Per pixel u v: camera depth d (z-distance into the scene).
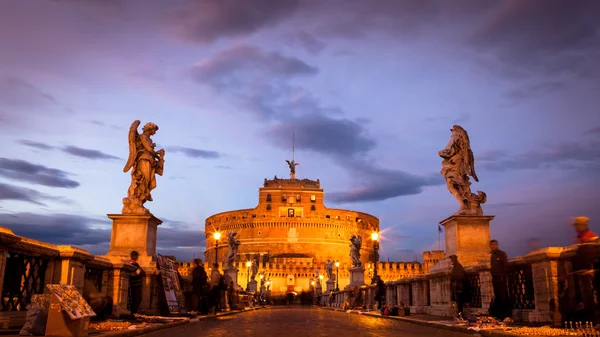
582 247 10.40
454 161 19.81
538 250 12.23
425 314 20.77
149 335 11.61
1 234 9.00
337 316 23.98
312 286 106.75
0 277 9.29
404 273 123.56
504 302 13.86
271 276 119.81
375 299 29.39
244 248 146.38
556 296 11.59
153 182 19.62
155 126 20.20
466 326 13.13
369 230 161.12
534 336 9.69
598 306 10.27
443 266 19.09
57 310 9.16
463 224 18.91
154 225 19.47
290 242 145.12
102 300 12.69
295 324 16.56
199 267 22.23
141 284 16.14
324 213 150.12
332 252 146.25
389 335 11.95
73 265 11.84
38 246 10.59
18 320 10.45
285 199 150.12
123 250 18.33
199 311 22.17
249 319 20.16
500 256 14.02
